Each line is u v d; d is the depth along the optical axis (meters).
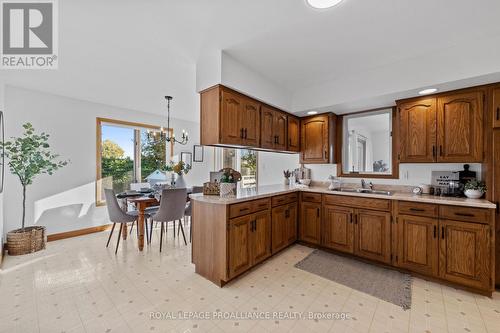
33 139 2.94
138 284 2.17
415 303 1.89
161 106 4.12
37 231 2.99
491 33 1.91
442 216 2.16
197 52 2.26
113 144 4.20
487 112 2.16
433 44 2.09
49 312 1.75
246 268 2.31
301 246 3.21
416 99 2.57
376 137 3.19
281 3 1.56
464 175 2.46
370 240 2.61
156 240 3.49
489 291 1.95
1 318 1.67
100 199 3.94
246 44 2.11
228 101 2.39
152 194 3.46
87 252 2.95
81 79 2.89
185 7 1.61
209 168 5.75
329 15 1.70
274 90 2.99
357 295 2.00
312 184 3.79
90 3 1.56
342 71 2.69
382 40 2.03
